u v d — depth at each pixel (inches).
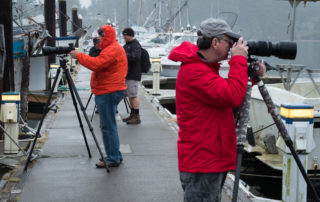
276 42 108.2
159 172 222.2
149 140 298.2
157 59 595.8
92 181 207.0
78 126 345.7
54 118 381.7
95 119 377.7
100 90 219.9
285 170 181.6
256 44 106.3
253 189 294.7
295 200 180.1
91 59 210.8
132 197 186.4
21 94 424.5
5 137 258.5
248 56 108.7
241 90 102.5
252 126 380.2
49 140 295.0
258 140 370.9
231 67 104.0
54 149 269.3
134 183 204.2
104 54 212.5
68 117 386.6
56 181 206.4
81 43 1058.7
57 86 629.3
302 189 179.9
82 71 900.0
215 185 108.3
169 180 209.3
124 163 238.8
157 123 361.7
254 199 189.0
